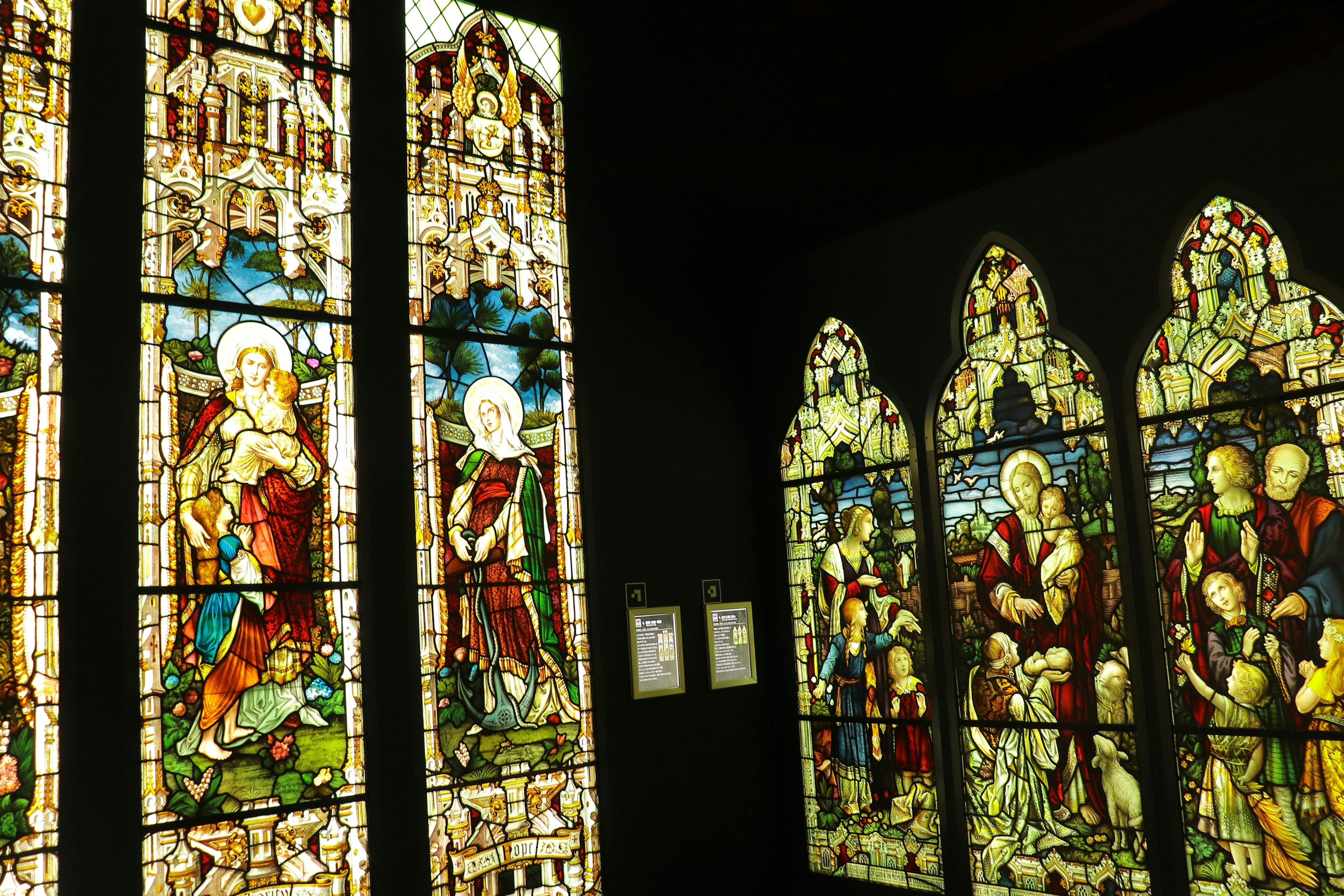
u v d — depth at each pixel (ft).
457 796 16.37
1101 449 17.47
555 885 17.22
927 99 26.30
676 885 18.92
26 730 12.78
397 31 17.61
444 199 17.88
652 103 20.97
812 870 20.59
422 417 16.98
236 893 14.12
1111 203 17.56
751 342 22.41
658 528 19.94
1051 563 17.92
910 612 19.56
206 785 14.06
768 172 22.71
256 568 14.92
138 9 14.97
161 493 14.24
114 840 13.10
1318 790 14.98
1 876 12.37
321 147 16.62
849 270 20.93
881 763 19.77
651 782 18.92
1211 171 16.44
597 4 20.42
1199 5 25.59
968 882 18.42
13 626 12.85
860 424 20.58
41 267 13.69
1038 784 17.80
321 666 15.31
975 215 19.21
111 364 13.94
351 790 15.33
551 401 18.69
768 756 21.08
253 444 15.19
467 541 17.19
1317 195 15.37
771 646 21.52
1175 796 16.26
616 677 18.74
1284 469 15.60
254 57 16.16
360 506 16.02
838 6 24.02
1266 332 15.87
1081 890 17.16
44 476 13.34
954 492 19.24
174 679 13.98
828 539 20.93
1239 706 15.80
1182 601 16.47
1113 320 17.38
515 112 19.04
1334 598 14.99
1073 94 29.30
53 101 14.11
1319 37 26.91
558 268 19.20
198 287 15.01
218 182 15.46
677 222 21.31
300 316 15.94
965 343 19.29
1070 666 17.58
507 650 17.34
